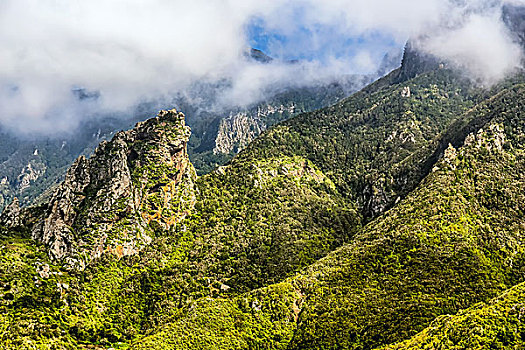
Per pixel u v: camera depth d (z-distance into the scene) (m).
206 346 126.56
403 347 102.38
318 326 133.38
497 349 87.12
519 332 89.19
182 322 139.00
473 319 96.06
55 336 134.50
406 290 136.25
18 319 134.38
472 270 138.75
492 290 129.62
